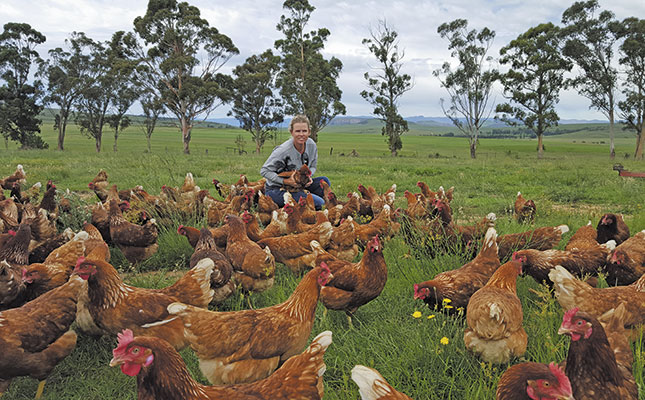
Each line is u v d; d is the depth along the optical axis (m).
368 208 9.80
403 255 6.67
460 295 4.69
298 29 67.19
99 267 4.10
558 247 7.10
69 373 4.31
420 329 4.52
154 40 61.44
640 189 15.14
